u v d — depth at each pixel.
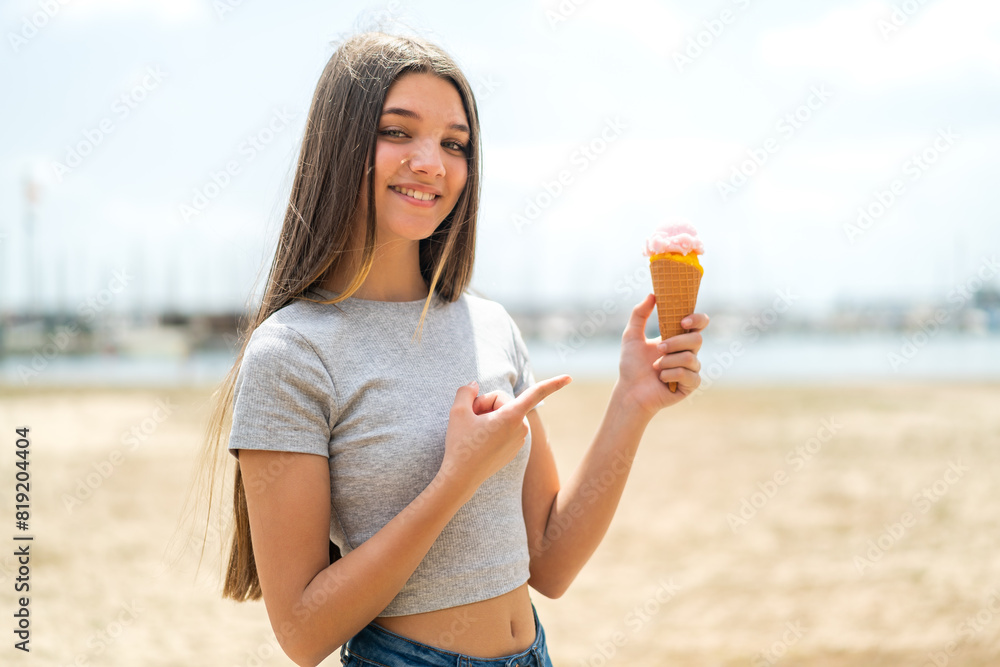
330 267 1.68
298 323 1.55
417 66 1.63
